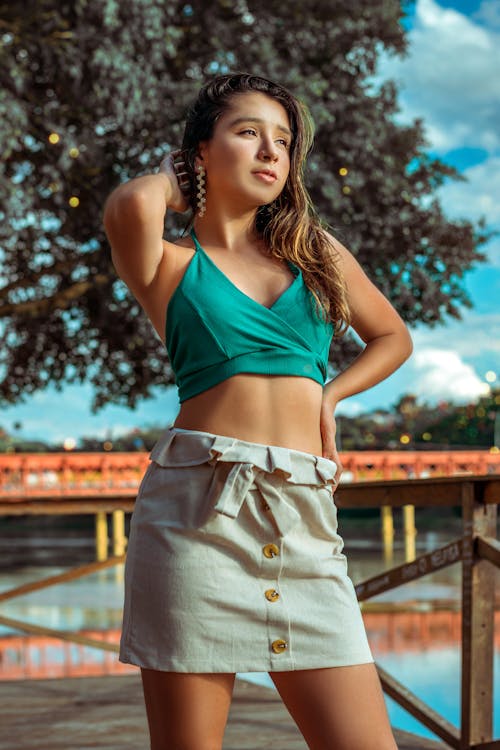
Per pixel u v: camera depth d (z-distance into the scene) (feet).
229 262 5.46
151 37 44.55
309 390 5.39
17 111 42.32
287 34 53.67
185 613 5.01
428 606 42.24
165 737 5.07
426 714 11.51
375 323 5.90
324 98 53.83
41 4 45.19
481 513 10.91
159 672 5.07
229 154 5.45
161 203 5.29
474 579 10.78
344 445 186.91
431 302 56.03
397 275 55.98
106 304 55.98
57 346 60.44
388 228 53.67
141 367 59.88
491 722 10.75
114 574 62.75
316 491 5.23
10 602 46.47
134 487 84.94
